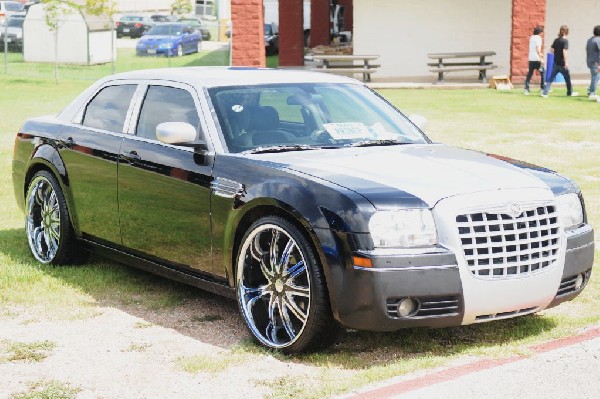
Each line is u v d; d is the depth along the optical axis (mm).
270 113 6324
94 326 6051
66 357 5414
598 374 4930
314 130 6332
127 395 4797
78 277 7250
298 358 5371
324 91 6781
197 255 6062
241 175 5703
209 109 6215
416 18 30391
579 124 18656
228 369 5195
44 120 7797
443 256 5059
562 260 5492
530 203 5371
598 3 30141
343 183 5273
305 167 5570
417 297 5031
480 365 5094
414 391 4684
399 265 4992
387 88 27141
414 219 5078
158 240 6414
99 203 6965
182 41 38812
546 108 21734
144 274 7398
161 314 6348
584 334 5688
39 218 7832
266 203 5434
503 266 5215
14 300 6621
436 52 30484
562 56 24156
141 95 6852
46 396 4746
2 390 4848
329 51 31516
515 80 27344
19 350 5496
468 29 30250
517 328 5938
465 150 6383
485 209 5211
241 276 5672
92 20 34531
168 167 6234
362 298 5008
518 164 6035
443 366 5125
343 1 43688
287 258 5375
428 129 17656
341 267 5043
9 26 37562
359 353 5484
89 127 7203
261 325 5684
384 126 6637
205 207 5918
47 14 29000
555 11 30125
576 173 12531
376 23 30578
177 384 4957
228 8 52312
